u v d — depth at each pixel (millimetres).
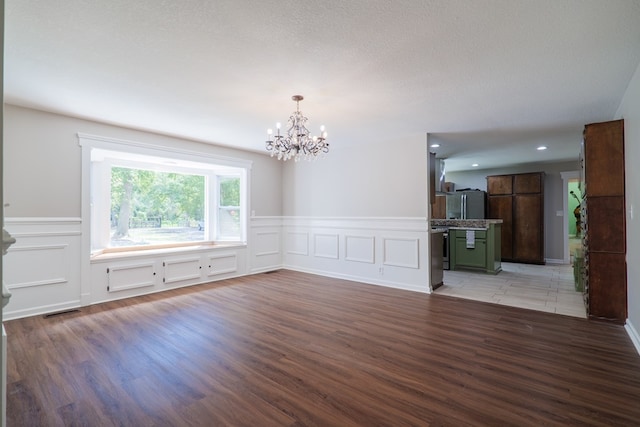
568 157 6320
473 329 3049
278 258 6230
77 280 3748
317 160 5750
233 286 4797
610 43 2119
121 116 3682
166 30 1980
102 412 1796
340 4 1729
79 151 3758
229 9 1773
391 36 2045
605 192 3219
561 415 1760
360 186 5180
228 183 5832
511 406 1842
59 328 3062
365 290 4574
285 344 2711
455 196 7672
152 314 3492
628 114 2887
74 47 2178
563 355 2484
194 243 5543
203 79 2684
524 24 1909
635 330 2742
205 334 2930
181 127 4141
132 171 4828
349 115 3662
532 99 3148
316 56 2303
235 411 1810
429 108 3408
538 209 6805
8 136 3293
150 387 2051
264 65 2441
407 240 4668
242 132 4387
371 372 2238
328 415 1774
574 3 1711
